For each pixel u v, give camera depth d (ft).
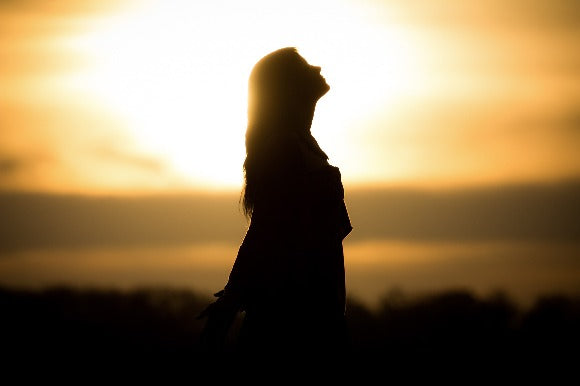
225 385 17.06
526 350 37.06
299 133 17.38
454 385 32.19
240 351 16.97
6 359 36.17
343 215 17.26
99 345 38.73
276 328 16.63
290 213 16.65
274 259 16.47
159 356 36.22
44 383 32.24
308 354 16.62
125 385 31.78
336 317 16.90
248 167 17.22
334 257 16.96
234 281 16.47
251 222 16.80
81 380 32.76
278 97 17.38
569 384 32.24
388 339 39.32
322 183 16.90
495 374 34.27
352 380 17.08
